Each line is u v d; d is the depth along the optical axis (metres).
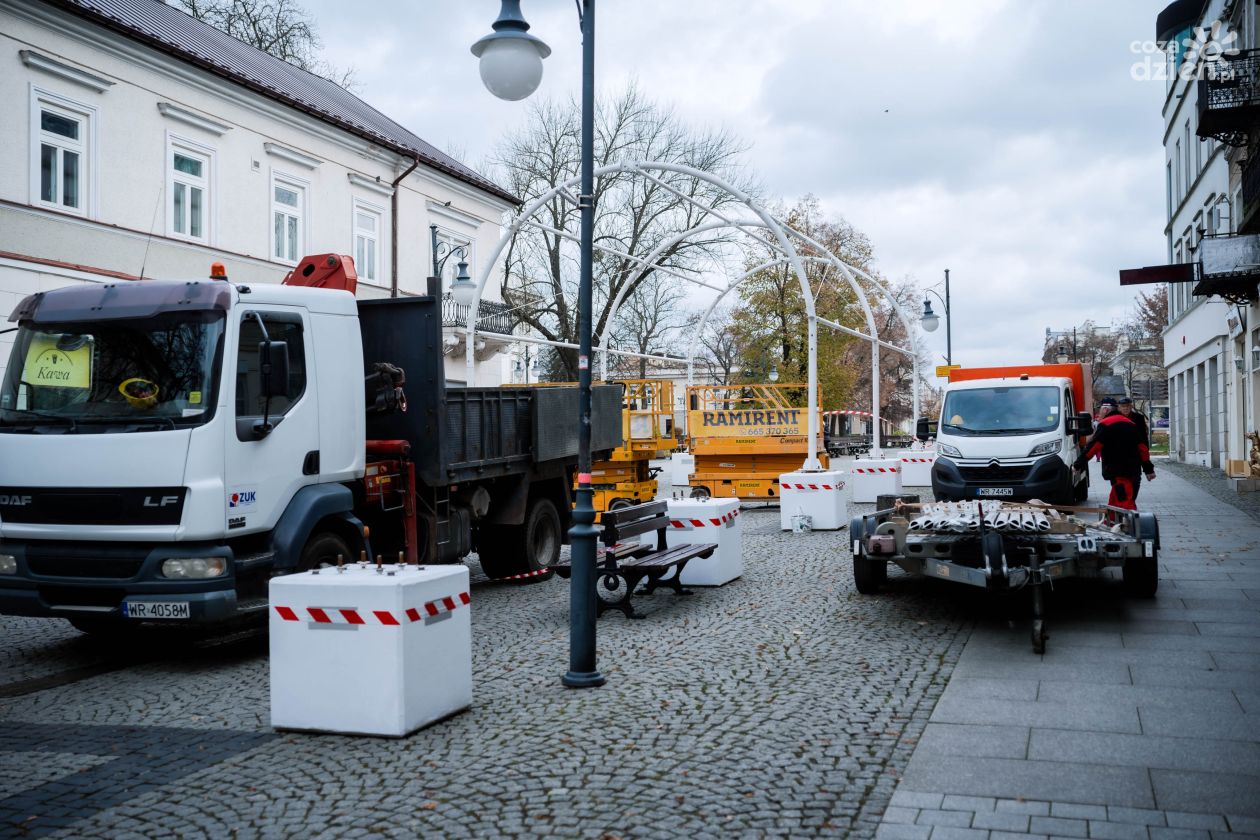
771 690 7.04
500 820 4.82
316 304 9.22
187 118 21.38
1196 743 5.69
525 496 12.52
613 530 9.76
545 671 7.80
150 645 9.36
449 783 5.36
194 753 6.03
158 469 7.91
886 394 78.62
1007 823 4.62
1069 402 18.11
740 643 8.59
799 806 4.90
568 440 13.42
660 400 23.95
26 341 8.56
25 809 5.14
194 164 21.92
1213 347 32.50
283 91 24.94
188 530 7.85
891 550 9.48
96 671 8.38
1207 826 4.54
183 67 21.19
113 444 8.00
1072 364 19.83
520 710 6.72
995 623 9.20
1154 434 72.56
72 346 8.42
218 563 7.95
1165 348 44.31
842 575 12.23
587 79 7.57
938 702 6.66
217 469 8.00
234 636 9.66
